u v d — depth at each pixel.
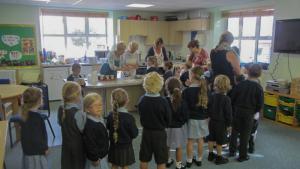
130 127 2.46
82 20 7.52
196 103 3.01
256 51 6.25
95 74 4.49
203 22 7.00
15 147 3.73
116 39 7.82
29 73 6.58
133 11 7.95
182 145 3.11
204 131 3.11
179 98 2.87
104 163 2.54
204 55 4.45
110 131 2.47
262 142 4.01
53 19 7.15
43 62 6.80
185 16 7.89
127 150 2.49
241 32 6.60
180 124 2.92
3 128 2.24
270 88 5.11
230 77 3.36
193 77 3.05
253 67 3.21
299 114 4.63
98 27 7.78
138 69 5.36
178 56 8.40
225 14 6.84
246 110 3.20
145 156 2.68
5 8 6.45
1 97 3.50
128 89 5.25
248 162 3.34
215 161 3.28
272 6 5.64
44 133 2.42
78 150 2.28
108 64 4.93
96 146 2.24
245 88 3.18
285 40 5.11
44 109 4.54
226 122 3.13
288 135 4.31
